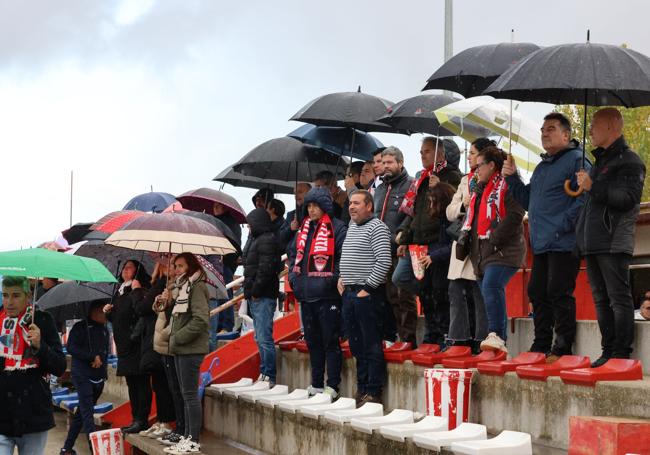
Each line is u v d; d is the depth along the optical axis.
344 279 9.97
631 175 7.23
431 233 9.70
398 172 10.76
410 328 10.20
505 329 8.68
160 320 11.21
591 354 8.62
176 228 10.87
